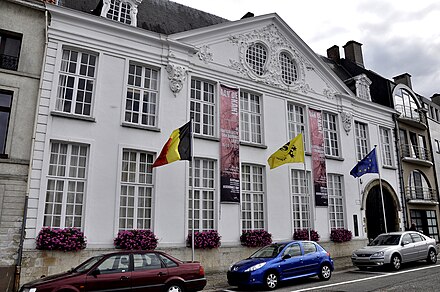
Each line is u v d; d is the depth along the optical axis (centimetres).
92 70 1234
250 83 1584
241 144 1488
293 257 1030
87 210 1098
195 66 1437
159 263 823
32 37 1144
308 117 1745
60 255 1029
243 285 945
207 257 1286
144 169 1252
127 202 1192
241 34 1614
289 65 1783
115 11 1347
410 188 2161
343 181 1819
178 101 1360
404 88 2339
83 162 1149
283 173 1579
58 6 1171
